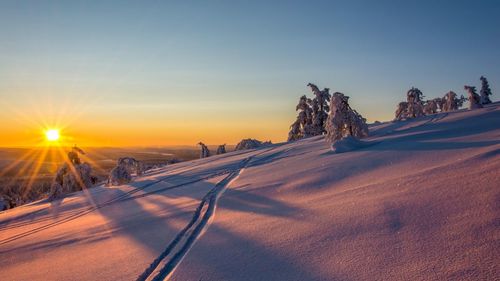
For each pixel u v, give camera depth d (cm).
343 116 1688
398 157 974
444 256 367
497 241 365
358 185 759
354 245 448
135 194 1477
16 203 3853
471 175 580
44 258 697
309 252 457
